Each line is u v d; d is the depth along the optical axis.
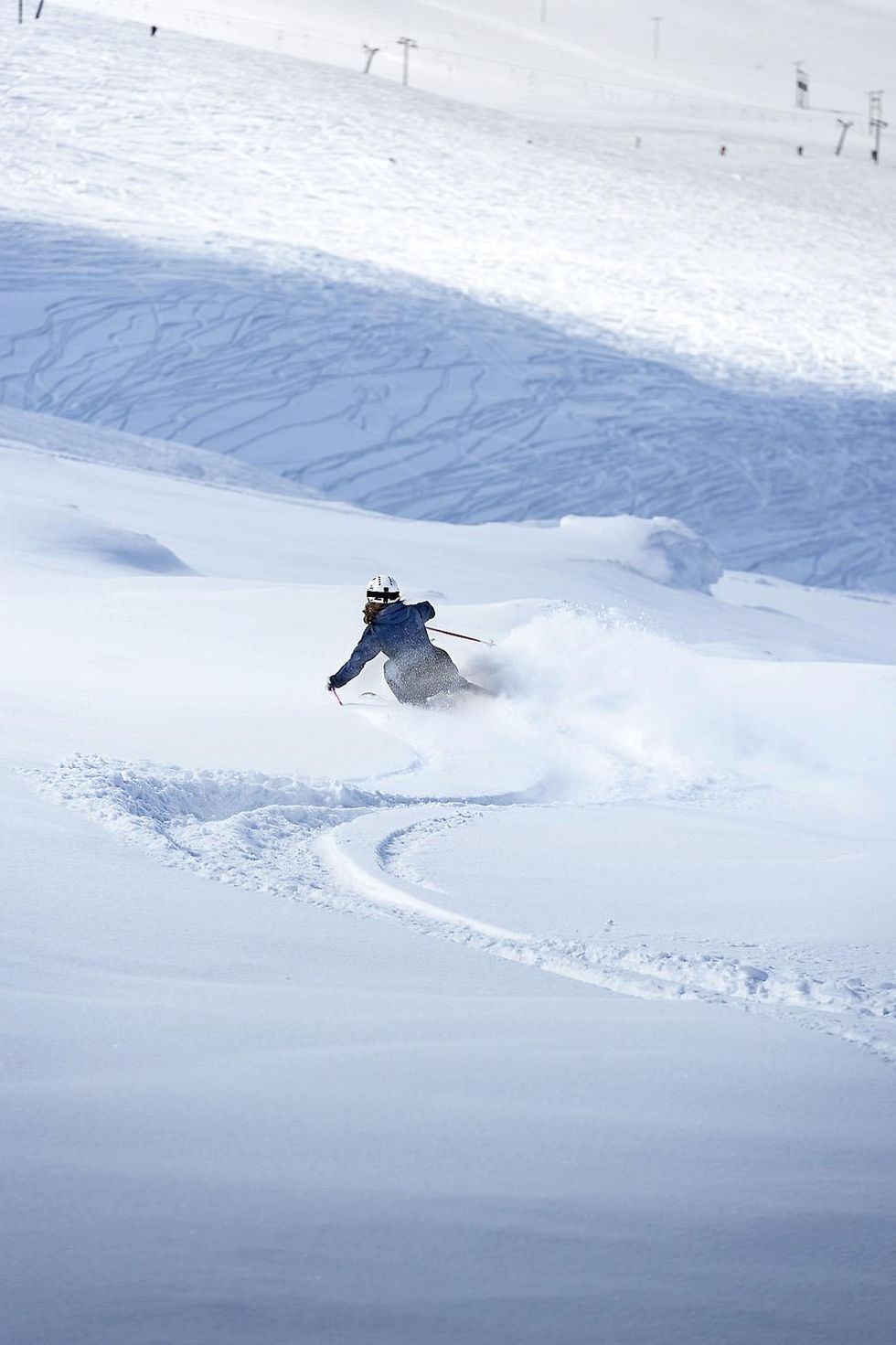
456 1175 8.42
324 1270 7.16
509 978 13.41
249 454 143.50
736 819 23.23
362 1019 11.61
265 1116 9.20
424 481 143.25
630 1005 12.62
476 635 40.12
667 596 81.44
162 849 17.53
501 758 27.41
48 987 11.94
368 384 168.62
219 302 189.12
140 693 30.52
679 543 94.50
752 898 17.30
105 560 61.94
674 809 24.06
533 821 22.17
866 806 24.77
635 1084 10.25
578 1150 8.91
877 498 154.88
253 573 71.00
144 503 87.31
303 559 77.31
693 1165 8.78
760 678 33.19
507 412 166.50
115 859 16.77
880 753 28.47
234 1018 11.41
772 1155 9.02
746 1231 7.86
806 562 134.75
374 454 148.25
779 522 144.88
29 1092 9.45
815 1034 11.89
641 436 165.25
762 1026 12.08
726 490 152.12
